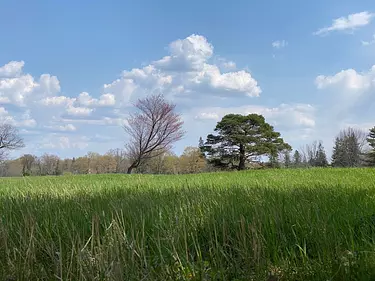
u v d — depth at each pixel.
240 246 3.02
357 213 3.95
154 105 41.69
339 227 3.33
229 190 6.62
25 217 3.62
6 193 7.71
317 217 3.41
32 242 3.15
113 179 15.22
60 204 5.04
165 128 42.09
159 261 3.07
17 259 3.09
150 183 10.36
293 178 11.67
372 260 2.60
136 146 42.47
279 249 3.06
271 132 50.47
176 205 4.32
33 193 6.93
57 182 12.74
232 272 2.84
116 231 3.06
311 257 3.08
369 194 5.72
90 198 5.80
